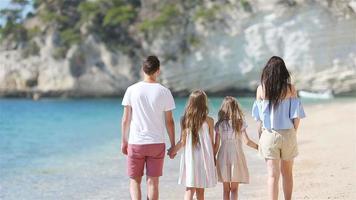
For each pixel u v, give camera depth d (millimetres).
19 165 22281
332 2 81938
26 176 19078
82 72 91750
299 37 83375
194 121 10805
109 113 61531
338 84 82812
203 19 87250
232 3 86875
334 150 22828
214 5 87688
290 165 10883
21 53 96188
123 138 10719
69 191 16062
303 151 23469
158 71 10750
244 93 88688
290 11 83375
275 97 10516
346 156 20672
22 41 96938
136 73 90688
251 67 86312
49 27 95312
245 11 85750
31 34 95938
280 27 84375
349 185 14773
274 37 84750
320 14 82250
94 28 92125
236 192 11492
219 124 11406
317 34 82688
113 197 15078
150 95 10477
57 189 16422
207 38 87062
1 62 97062
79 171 20219
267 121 10641
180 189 15945
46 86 93188
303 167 18797
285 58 84438
